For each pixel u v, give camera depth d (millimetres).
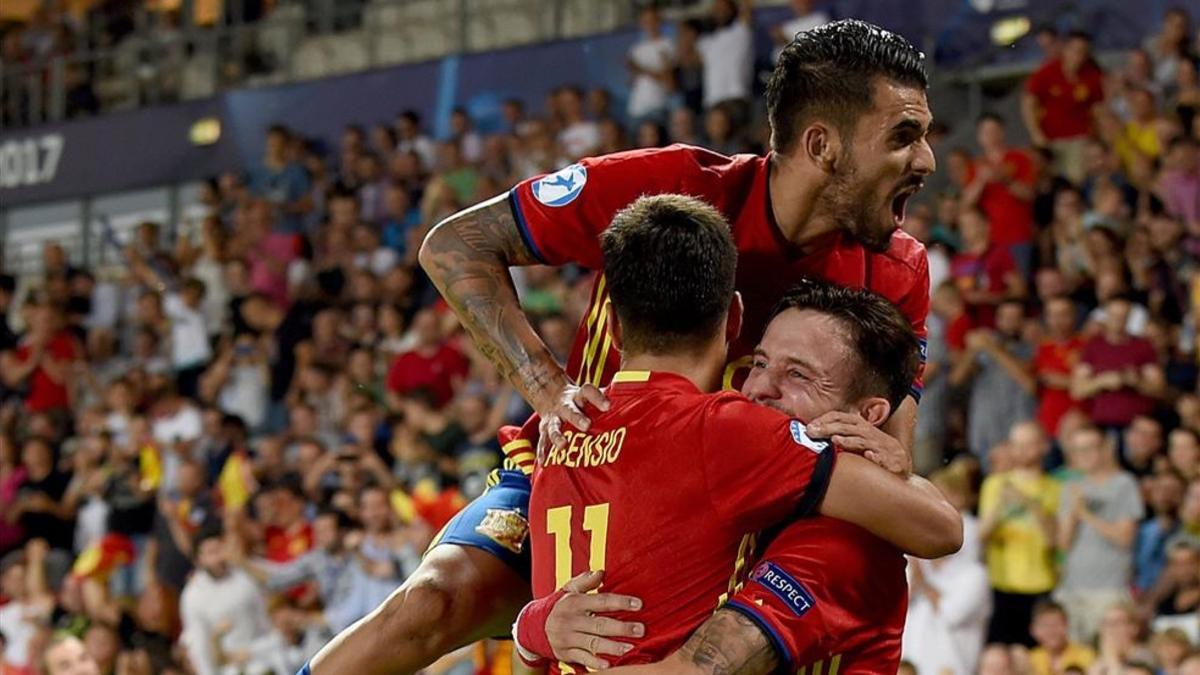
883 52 3393
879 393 3342
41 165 16750
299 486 10289
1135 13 12125
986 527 8273
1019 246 10305
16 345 14625
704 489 3168
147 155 16078
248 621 9648
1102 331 9078
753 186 3531
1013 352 9414
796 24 12594
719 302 3287
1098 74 11227
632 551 3195
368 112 14906
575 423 3316
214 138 15695
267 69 16672
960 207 10617
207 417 11633
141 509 11578
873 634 3242
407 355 11047
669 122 12820
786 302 3396
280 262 13484
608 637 3170
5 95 17484
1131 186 10406
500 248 3566
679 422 3205
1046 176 10586
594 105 13047
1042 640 7812
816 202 3461
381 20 16375
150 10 17344
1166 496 8133
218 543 9758
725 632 3107
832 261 3566
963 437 9305
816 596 3164
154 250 14625
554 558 3303
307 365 11922
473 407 10195
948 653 8039
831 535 3207
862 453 3197
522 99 14109
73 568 11219
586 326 3674
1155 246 9758
